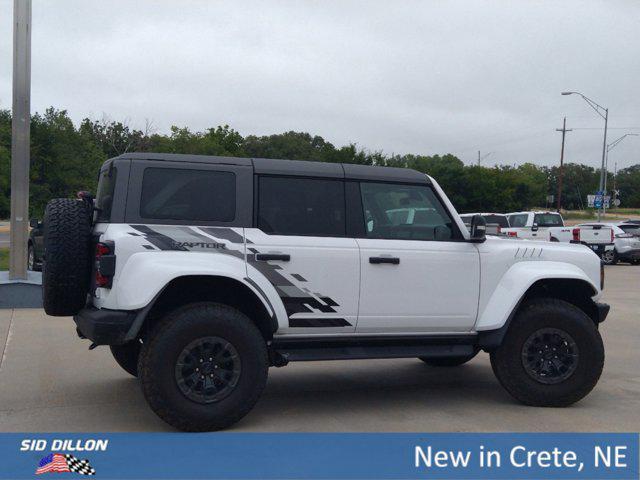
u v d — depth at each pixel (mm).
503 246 6230
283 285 5496
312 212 5742
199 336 5137
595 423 5680
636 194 97938
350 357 5707
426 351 5957
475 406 6207
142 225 5277
